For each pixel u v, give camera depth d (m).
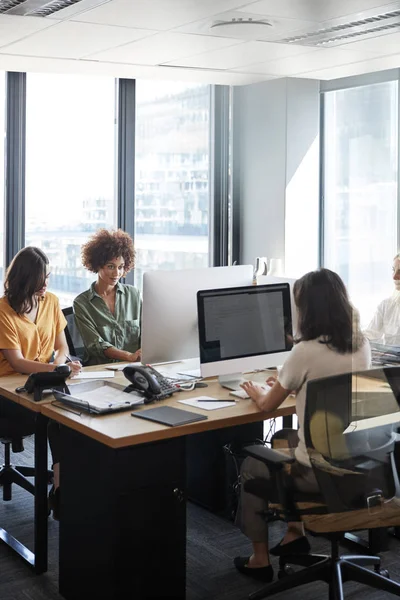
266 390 3.09
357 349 2.79
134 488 2.70
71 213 5.85
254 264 6.31
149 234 6.27
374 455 2.63
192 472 3.88
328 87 6.05
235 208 6.43
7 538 3.38
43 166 5.68
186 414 2.87
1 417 3.53
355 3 3.68
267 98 6.05
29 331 3.58
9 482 3.72
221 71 5.43
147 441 2.64
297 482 2.66
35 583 3.07
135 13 3.81
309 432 2.53
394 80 5.61
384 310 4.61
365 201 5.96
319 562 2.88
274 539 3.47
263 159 6.14
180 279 3.49
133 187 6.09
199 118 6.42
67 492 2.92
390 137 5.74
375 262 5.93
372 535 3.28
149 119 6.16
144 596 2.76
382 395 2.64
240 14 3.86
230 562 3.26
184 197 6.42
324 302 2.75
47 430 3.28
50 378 3.09
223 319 3.23
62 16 3.86
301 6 3.72
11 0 3.57
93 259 4.10
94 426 2.72
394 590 2.76
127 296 4.22
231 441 3.75
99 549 2.75
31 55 4.78
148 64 5.11
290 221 6.01
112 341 4.12
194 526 3.62
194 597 2.96
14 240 5.59
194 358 3.71
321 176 6.27
